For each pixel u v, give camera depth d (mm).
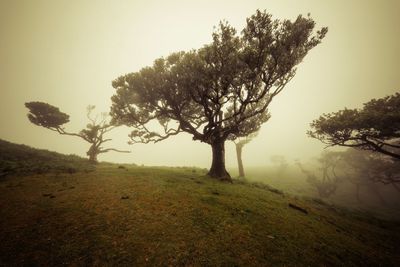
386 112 17016
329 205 18422
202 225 7777
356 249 8102
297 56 14719
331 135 20062
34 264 5066
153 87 17531
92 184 12938
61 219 7625
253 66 13984
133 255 5551
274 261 5887
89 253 5551
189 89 16266
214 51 14430
